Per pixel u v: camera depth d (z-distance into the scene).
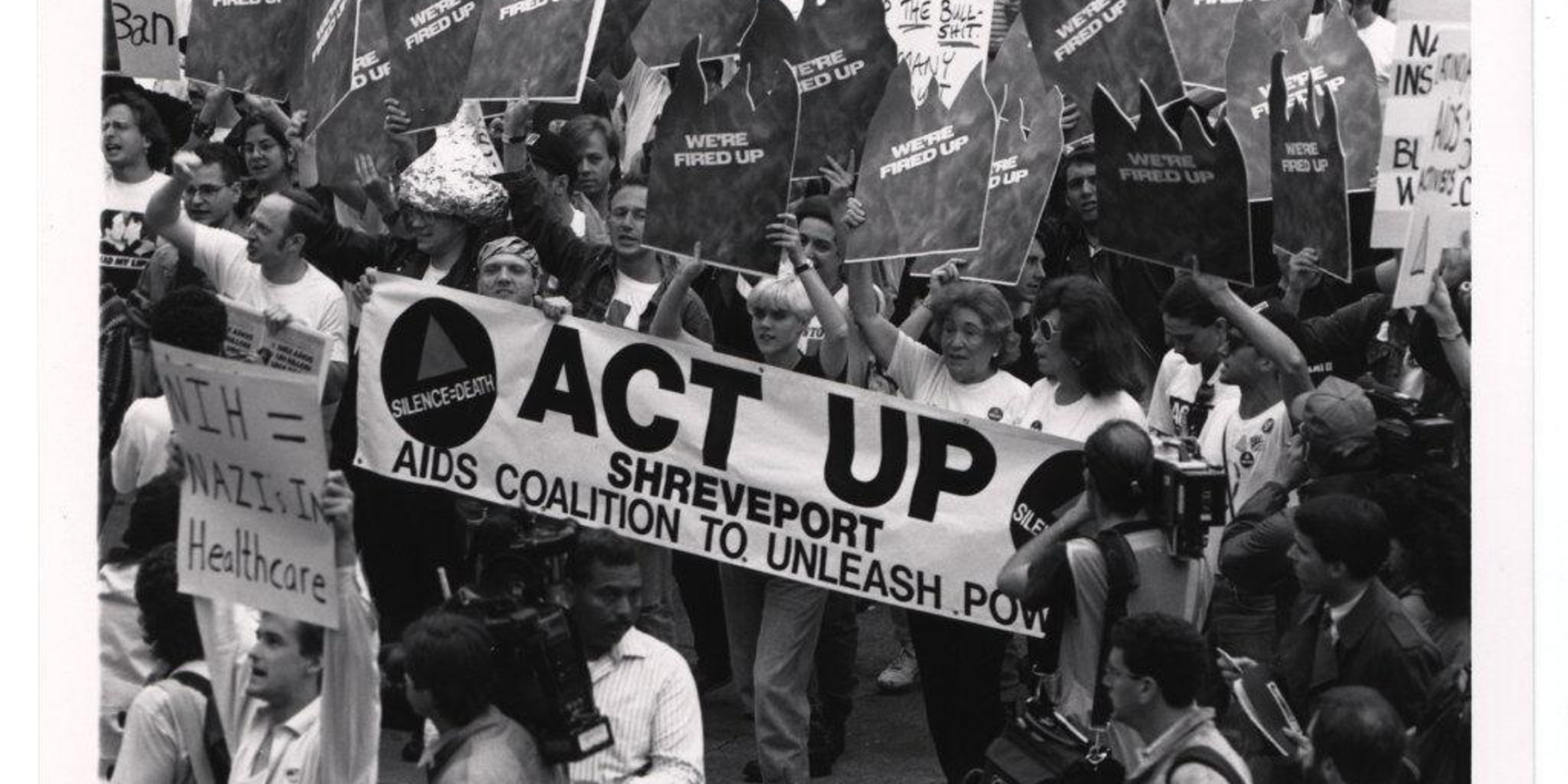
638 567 5.71
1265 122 8.68
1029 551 6.76
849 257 8.18
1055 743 6.09
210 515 5.29
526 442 7.88
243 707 5.50
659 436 7.79
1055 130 8.28
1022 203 8.36
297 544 5.13
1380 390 6.95
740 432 7.73
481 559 6.00
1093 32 8.80
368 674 5.18
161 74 9.84
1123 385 7.48
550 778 5.18
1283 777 5.65
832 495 7.65
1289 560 6.64
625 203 8.45
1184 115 7.35
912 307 10.15
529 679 5.12
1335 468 6.72
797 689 7.61
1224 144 7.26
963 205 8.05
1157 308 9.23
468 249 8.42
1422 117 7.65
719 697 9.10
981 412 7.67
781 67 7.59
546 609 5.19
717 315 8.82
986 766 6.16
